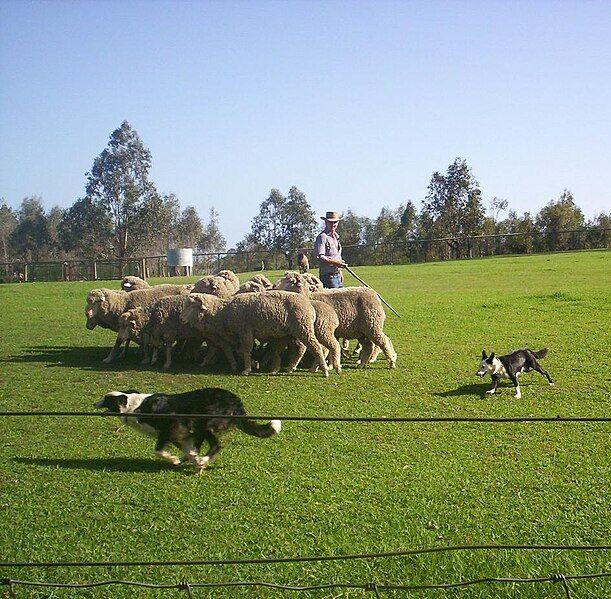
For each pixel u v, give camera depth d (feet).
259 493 22.48
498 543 18.61
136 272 177.88
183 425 24.27
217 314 41.32
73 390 37.65
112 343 53.62
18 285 128.47
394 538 19.11
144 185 233.96
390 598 16.44
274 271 154.30
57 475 24.44
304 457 25.73
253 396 35.17
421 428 28.91
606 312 60.59
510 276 109.70
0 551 18.92
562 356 42.39
